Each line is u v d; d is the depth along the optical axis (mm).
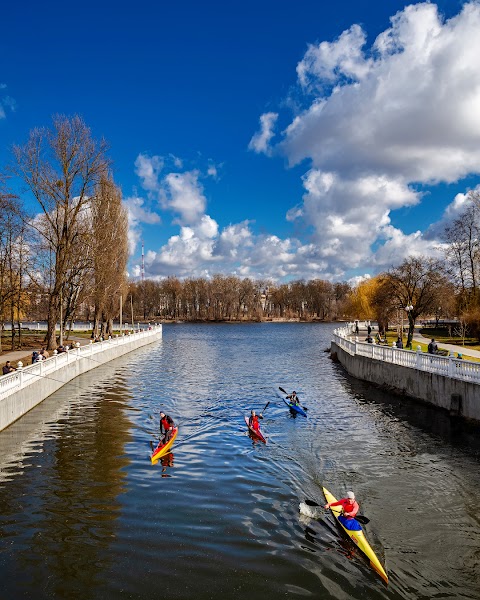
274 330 122125
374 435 21047
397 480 15750
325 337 94625
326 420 23906
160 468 17031
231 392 32062
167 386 34500
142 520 12930
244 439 20672
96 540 11836
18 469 16781
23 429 22016
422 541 11828
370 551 11031
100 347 47219
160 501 14172
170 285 164125
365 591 9852
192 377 39125
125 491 14906
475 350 40094
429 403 24969
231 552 11312
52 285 46281
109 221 53938
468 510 13508
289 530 12422
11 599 9562
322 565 10812
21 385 24250
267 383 35969
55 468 16922
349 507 12523
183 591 9836
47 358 31344
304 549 11492
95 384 35156
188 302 168875
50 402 27969
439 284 48625
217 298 166125
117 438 20703
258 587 9984
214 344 77125
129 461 17750
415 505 13844
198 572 10492
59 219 42562
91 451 18891
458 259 54906
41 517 13070
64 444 19766
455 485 15281
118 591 9836
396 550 11414
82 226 44438
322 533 12273
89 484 15469
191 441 20406
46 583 10094
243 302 172500
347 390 32312
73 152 40250
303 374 40812
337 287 174875
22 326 80688
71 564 10789
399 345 36219
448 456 18047
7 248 43312
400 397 28281
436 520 12922
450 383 22812
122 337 57938
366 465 17250
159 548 11477
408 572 10516
